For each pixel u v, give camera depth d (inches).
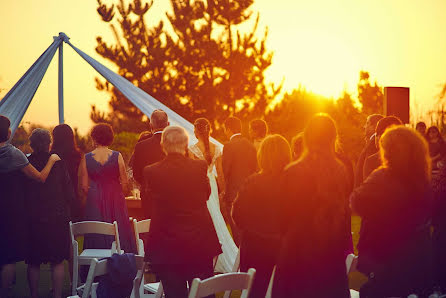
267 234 153.3
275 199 152.6
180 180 156.3
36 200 219.0
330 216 136.7
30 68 357.7
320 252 135.6
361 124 900.0
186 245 154.7
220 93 884.0
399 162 137.7
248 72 900.6
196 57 892.6
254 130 266.7
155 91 874.1
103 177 242.1
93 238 240.4
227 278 126.9
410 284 137.9
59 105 401.4
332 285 136.3
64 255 222.1
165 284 156.9
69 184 226.1
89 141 825.5
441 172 172.7
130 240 244.2
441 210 169.2
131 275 171.5
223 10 901.8
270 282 167.6
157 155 234.1
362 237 143.3
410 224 137.6
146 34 905.5
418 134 140.9
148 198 235.5
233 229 263.0
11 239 211.6
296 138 225.0
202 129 260.5
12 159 209.5
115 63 884.6
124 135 693.9
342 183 139.7
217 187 280.8
